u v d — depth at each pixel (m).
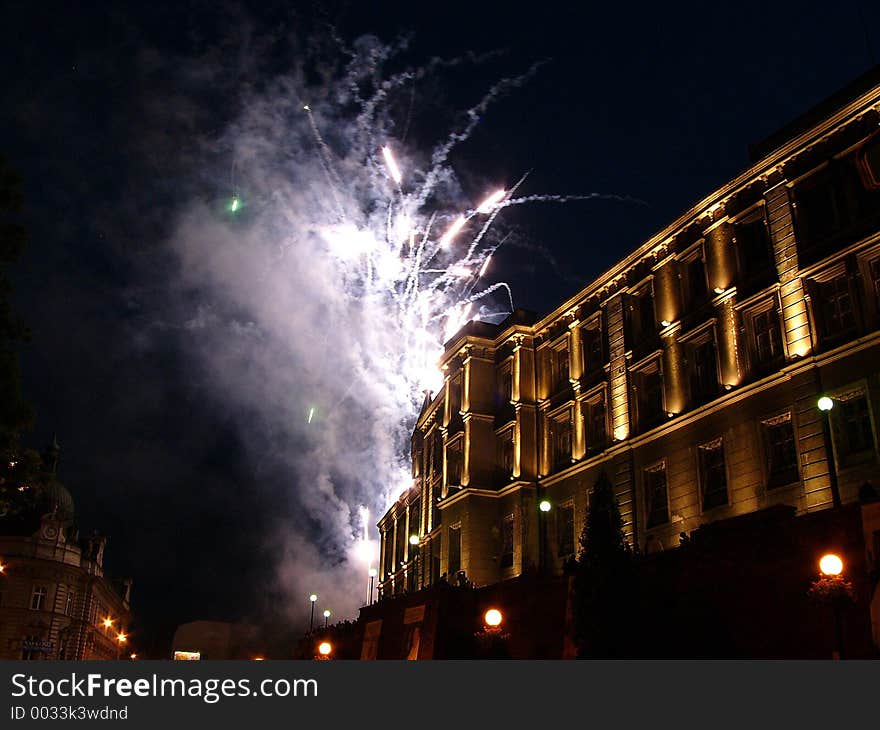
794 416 27.33
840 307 26.98
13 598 79.06
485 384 45.78
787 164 29.86
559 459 41.12
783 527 20.11
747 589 20.59
